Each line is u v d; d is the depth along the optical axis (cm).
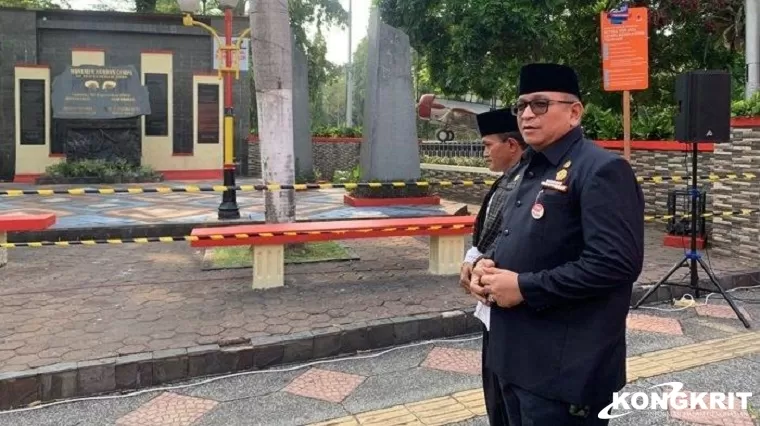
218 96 1942
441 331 497
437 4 1412
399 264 702
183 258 744
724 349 465
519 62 1385
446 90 1522
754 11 972
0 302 541
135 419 357
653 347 471
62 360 400
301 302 541
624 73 720
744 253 731
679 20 1252
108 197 1288
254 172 1997
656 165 968
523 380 199
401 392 392
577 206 192
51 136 1828
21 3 2573
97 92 1773
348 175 1491
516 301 194
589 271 182
